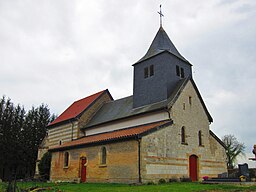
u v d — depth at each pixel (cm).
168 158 2142
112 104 3309
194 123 2534
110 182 2098
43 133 4459
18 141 4097
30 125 4391
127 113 2705
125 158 2031
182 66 2750
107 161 2178
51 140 3553
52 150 2900
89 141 2436
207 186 1653
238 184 1792
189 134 2433
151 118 2414
